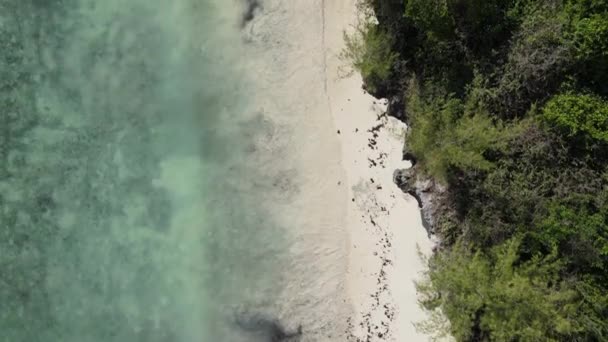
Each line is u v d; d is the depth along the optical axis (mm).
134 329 14953
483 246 11938
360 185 13789
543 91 11438
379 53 12953
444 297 11906
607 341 10828
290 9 14102
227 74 14562
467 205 12266
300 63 14102
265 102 14312
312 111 14062
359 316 13750
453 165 12117
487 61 11797
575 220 10984
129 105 15047
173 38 14852
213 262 14633
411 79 12859
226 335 14477
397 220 13492
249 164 14445
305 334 13977
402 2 12477
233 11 14469
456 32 11898
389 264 13555
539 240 11328
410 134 12930
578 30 10828
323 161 14008
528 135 11406
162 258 14906
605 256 10891
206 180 14719
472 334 11727
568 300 10930
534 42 11281
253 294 14320
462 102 12125
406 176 13328
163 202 14930
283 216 14234
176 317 14789
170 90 14891
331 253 13938
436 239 12898
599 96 10992
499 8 11617
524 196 11406
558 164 11305
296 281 14094
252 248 14398
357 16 13570
